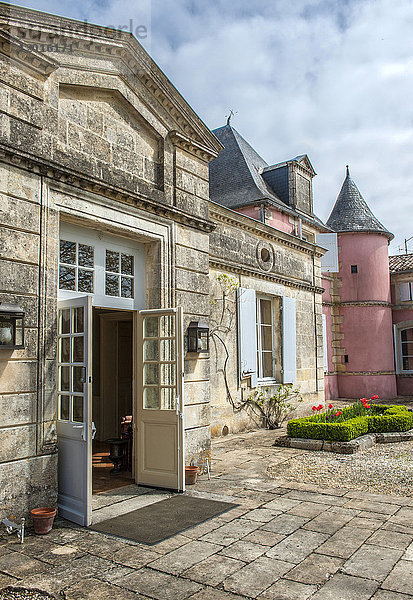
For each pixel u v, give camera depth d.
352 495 5.32
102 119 5.63
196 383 6.55
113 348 9.14
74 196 5.05
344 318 16.92
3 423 4.20
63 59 5.12
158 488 5.66
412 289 17.58
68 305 4.78
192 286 6.66
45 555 3.76
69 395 4.73
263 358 11.01
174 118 6.60
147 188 6.10
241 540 4.04
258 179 13.78
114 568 3.53
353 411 9.69
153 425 5.80
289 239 11.71
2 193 4.36
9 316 4.20
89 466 4.44
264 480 6.01
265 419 10.23
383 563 3.57
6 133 4.44
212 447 8.10
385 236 17.45
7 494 4.20
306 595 3.12
